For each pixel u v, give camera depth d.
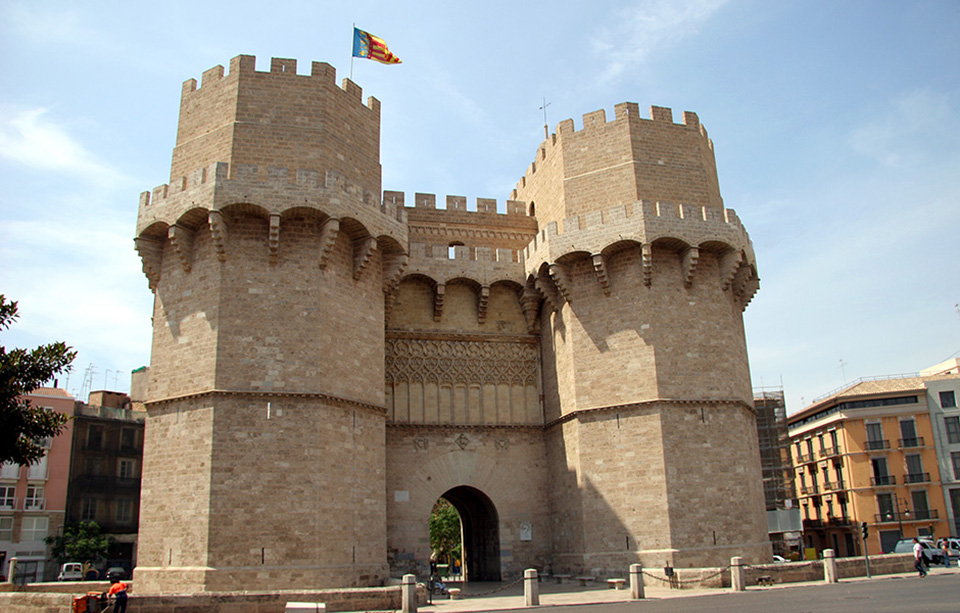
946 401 71.94
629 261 36.75
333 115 35.06
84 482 65.56
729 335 36.75
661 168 38.41
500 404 40.59
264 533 28.94
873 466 72.31
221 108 34.03
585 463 36.09
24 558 61.12
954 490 69.62
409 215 43.22
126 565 66.56
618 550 34.28
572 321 37.88
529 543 38.97
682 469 34.06
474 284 41.25
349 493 31.55
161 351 32.19
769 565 31.53
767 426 63.81
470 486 39.03
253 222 32.16
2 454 22.92
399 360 39.66
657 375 34.94
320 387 31.16
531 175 45.91
